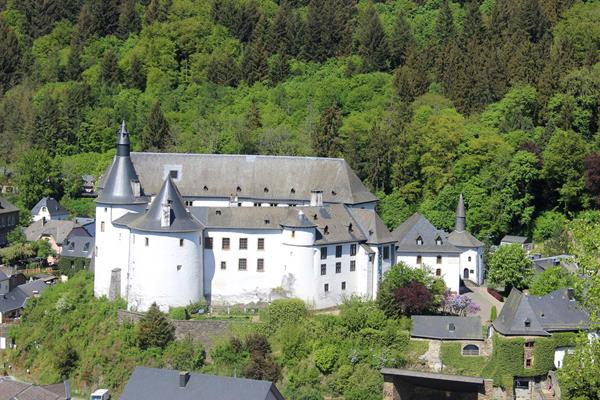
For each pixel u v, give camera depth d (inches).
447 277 6314.0
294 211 6018.7
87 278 6579.7
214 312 5964.6
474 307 5880.9
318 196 6382.9
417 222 6451.8
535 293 5871.1
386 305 5629.9
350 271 6087.6
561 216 7716.5
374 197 6988.2
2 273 7313.0
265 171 7101.4
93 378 5743.1
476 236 7642.7
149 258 5851.4
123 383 5605.3
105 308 6038.4
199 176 7111.2
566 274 5910.4
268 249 6003.9
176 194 5984.3
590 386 4116.6
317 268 5915.4
